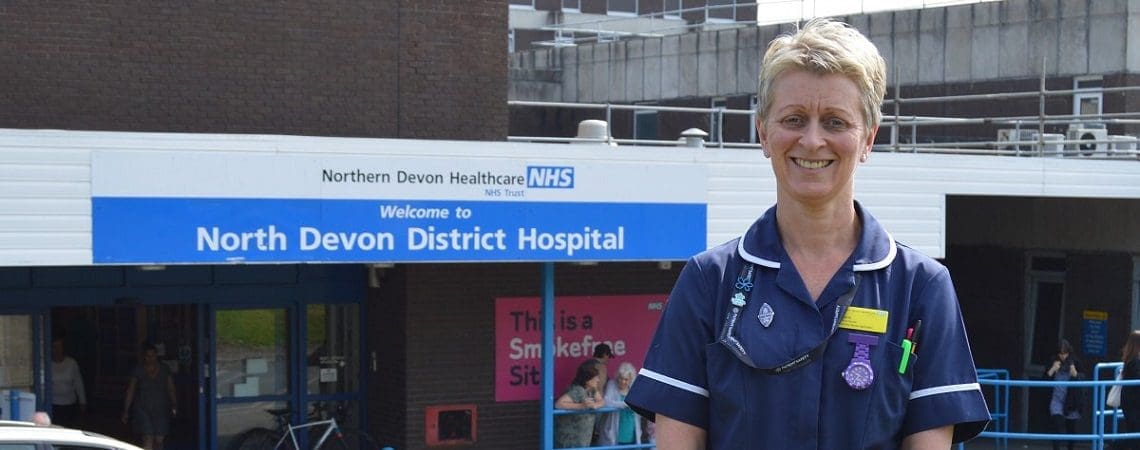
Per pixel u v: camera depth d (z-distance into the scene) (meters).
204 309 15.26
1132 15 21.33
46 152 11.20
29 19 12.93
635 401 2.93
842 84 2.76
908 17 24.23
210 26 13.62
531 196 12.98
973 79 23.33
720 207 13.86
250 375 15.49
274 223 11.95
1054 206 18.83
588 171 13.23
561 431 15.15
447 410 14.96
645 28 42.66
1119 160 16.48
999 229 19.70
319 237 12.11
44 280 14.37
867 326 2.79
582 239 13.22
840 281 2.81
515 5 42.44
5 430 8.10
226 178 11.77
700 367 2.89
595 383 15.05
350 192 12.22
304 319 15.62
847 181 2.81
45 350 14.45
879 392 2.77
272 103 13.89
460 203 12.67
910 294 2.84
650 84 27.97
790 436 2.77
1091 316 18.28
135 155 11.47
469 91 14.73
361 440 14.88
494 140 14.80
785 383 2.78
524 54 30.70
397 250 12.43
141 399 14.85
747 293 2.86
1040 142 16.78
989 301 19.91
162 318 15.51
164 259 11.58
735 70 26.25
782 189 2.88
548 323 14.12
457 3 14.67
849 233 2.90
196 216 11.67
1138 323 17.88
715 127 26.36
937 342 2.82
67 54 13.06
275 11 13.88
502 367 15.18
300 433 15.38
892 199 14.94
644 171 13.50
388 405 15.28
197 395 15.28
